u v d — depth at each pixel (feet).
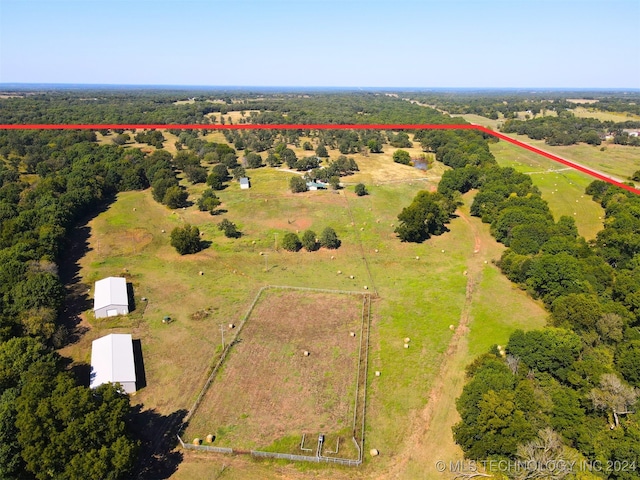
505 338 212.23
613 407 144.77
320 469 144.36
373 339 213.87
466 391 160.45
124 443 131.13
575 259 248.32
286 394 176.45
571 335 178.50
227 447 150.71
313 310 240.12
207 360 196.65
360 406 169.27
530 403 148.25
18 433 130.72
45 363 160.66
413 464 145.48
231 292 258.57
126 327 220.64
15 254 252.01
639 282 226.17
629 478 124.06
